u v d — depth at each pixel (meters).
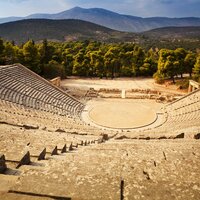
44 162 6.05
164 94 47.41
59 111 33.94
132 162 4.76
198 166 4.49
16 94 30.92
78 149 9.32
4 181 4.09
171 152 5.94
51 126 21.42
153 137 16.53
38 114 27.64
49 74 62.88
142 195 3.23
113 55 68.94
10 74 35.03
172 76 59.19
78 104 40.22
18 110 25.09
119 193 3.27
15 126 14.27
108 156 5.51
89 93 47.69
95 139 15.40
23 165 5.54
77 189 3.38
